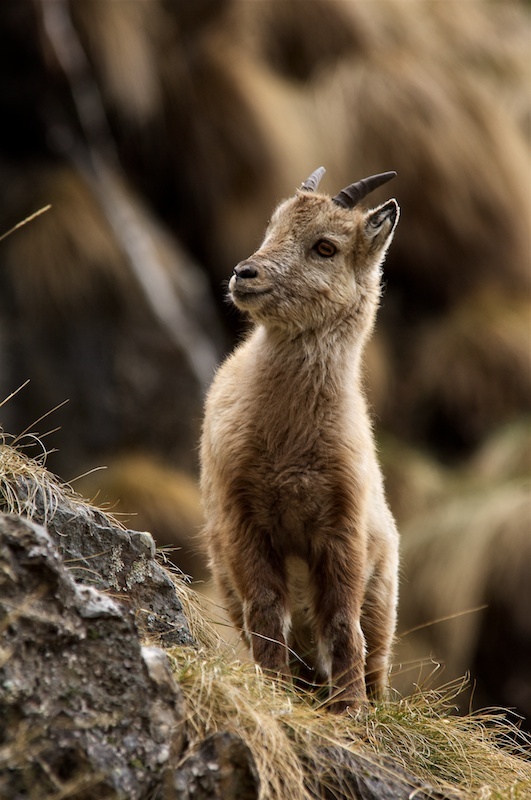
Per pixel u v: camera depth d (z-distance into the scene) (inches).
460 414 1323.8
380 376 1284.4
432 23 1515.7
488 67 1531.7
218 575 519.8
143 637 409.7
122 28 1187.9
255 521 493.0
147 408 1102.4
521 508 1087.0
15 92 1131.9
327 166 1286.9
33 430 1045.2
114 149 1235.9
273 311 510.0
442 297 1409.9
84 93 1184.8
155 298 1141.1
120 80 1187.9
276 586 485.7
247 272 512.1
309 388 499.5
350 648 473.7
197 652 410.3
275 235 536.1
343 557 487.2
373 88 1339.8
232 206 1267.2
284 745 372.8
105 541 443.8
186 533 994.1
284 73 1373.0
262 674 415.8
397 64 1376.7
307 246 528.1
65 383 1067.9
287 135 1268.5
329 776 381.1
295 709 398.0
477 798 408.2
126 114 1211.2
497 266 1409.9
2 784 295.9
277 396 497.4
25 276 1061.8
